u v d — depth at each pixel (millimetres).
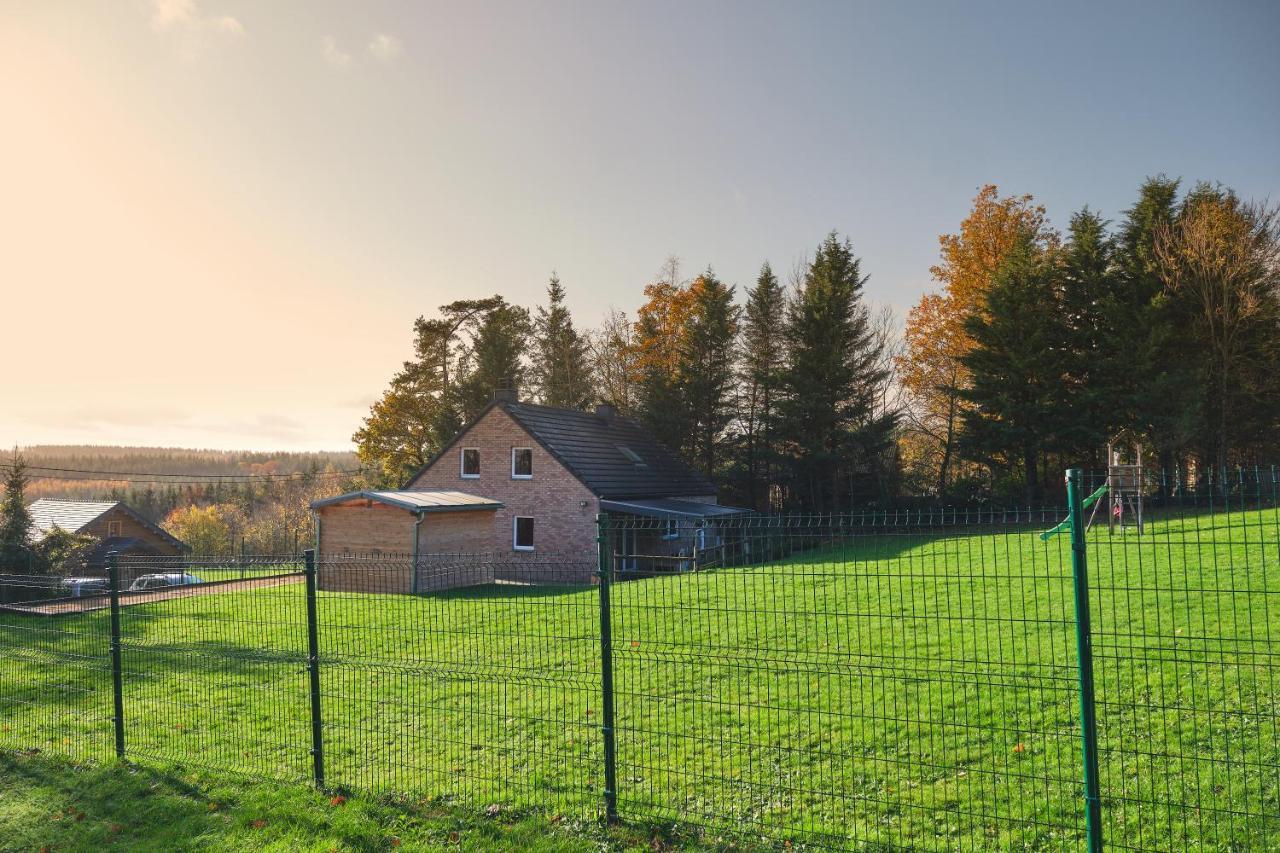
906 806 6344
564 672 10828
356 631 13867
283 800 7062
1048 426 34406
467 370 57000
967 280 41094
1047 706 8234
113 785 7664
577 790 7008
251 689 11008
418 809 6773
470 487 33094
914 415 46281
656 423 45688
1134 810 6027
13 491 25453
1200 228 32781
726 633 12406
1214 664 8805
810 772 7129
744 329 48031
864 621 12305
